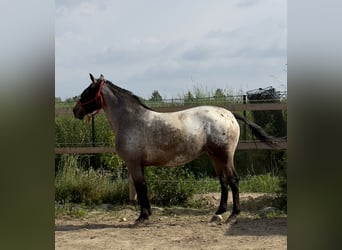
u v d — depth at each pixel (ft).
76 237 18.33
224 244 16.56
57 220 22.08
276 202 23.54
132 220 21.95
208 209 23.81
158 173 25.45
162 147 20.56
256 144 23.73
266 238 17.39
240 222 20.71
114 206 24.97
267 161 31.19
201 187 26.96
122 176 27.35
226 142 20.77
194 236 18.10
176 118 20.89
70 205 24.56
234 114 21.95
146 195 20.74
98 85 20.97
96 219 22.30
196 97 35.45
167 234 18.63
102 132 30.99
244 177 30.71
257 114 30.96
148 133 20.52
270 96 30.81
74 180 25.79
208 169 30.73
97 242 17.38
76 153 25.94
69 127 31.24
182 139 20.56
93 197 25.44
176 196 24.79
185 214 22.90
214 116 20.99
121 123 20.79
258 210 23.12
